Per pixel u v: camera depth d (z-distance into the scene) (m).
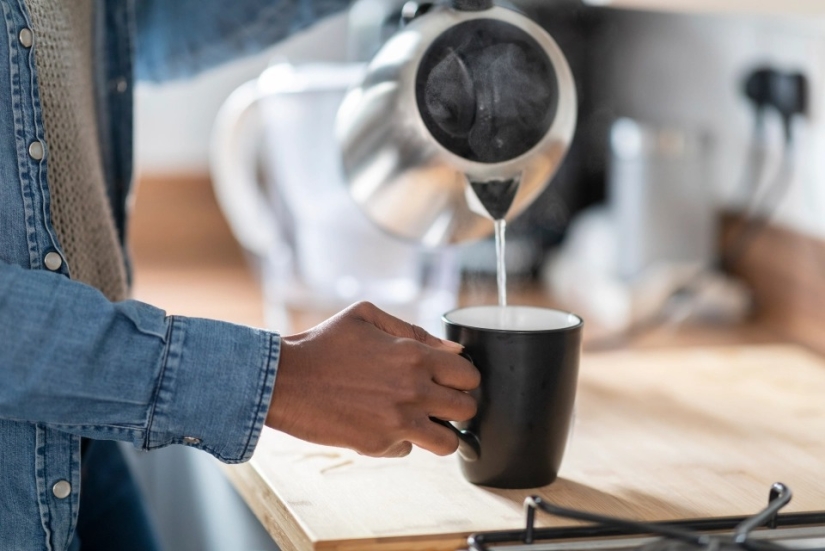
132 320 0.60
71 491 0.70
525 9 1.47
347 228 1.22
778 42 1.22
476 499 0.67
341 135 0.76
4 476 0.68
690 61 1.41
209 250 1.70
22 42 0.67
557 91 0.70
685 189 1.30
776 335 1.20
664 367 1.00
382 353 0.62
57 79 0.73
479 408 0.67
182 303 1.34
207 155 1.76
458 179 0.70
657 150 1.29
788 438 0.80
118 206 0.97
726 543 0.54
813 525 0.63
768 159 1.25
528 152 0.69
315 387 0.61
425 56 0.68
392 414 0.61
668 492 0.69
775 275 1.24
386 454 0.65
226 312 1.28
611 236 1.38
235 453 0.61
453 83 0.68
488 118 0.68
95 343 0.58
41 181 0.68
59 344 0.57
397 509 0.65
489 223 0.75
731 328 1.24
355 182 0.76
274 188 1.28
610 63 1.60
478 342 0.66
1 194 0.66
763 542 0.56
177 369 0.60
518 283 1.46
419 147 0.69
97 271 0.81
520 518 0.64
